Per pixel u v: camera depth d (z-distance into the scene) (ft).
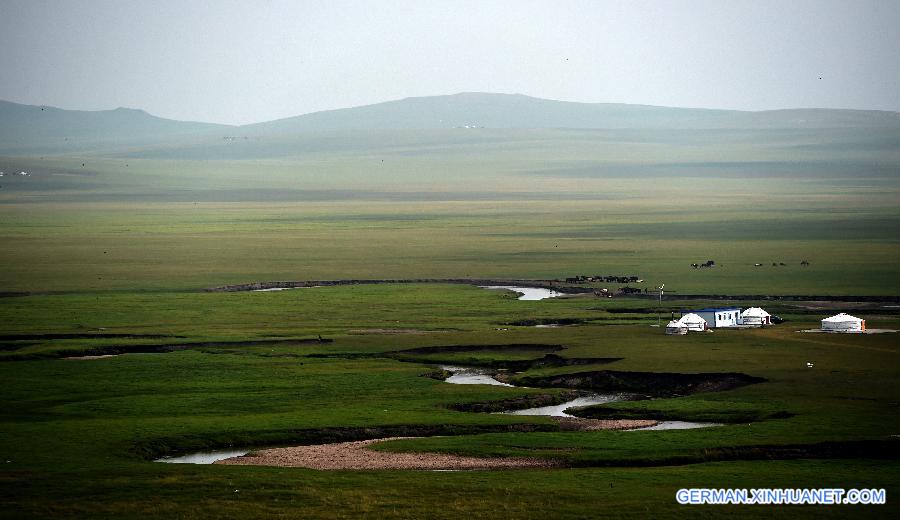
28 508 405.59
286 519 391.45
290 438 530.27
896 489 415.23
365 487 429.79
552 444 499.51
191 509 403.34
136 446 505.66
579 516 388.57
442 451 493.77
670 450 480.64
